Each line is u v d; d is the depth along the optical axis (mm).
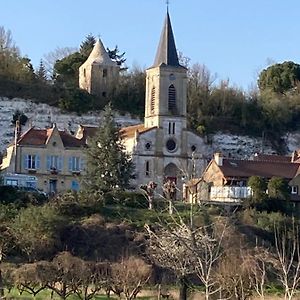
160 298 63625
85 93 144000
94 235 82812
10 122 138000
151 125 118250
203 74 150875
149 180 114750
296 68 161000
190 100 146000
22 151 109250
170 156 116375
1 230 79312
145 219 86812
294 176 105500
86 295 62625
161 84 117938
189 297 60406
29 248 77938
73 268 63125
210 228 64188
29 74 147125
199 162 116500
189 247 43469
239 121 145875
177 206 79625
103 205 91312
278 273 60594
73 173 110625
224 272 56625
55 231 81625
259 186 97125
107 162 102125
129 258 72188
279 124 147625
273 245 81188
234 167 106250
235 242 68000
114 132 104000
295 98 151875
